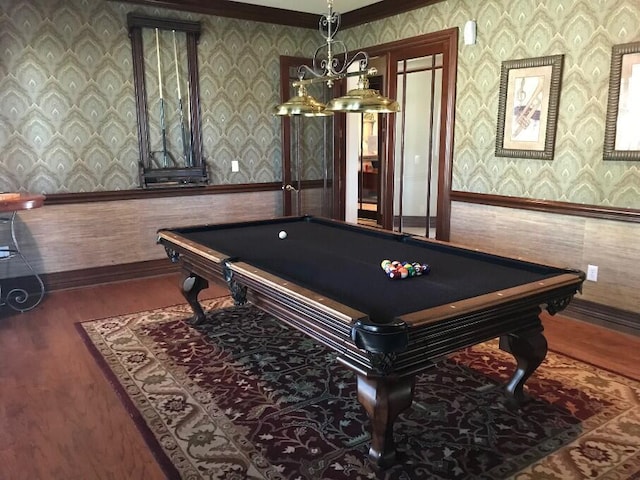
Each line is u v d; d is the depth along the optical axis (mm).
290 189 5621
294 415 2422
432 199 4789
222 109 5195
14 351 3170
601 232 3498
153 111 4809
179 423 2348
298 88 2918
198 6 4746
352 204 6121
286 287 2104
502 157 4070
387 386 1902
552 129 3691
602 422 2332
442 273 2416
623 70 3252
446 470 1994
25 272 4375
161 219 4992
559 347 3199
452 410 2451
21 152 4273
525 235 3980
